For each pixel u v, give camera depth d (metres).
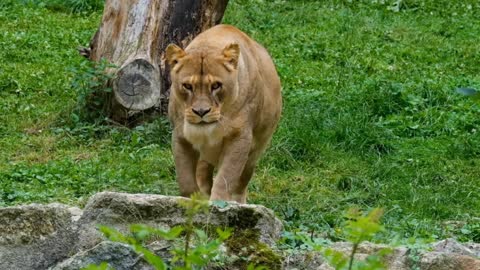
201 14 16.59
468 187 14.54
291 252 8.44
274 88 12.27
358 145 15.91
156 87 16.44
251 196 13.86
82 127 16.20
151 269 8.03
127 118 16.42
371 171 15.04
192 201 5.71
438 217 13.27
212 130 11.15
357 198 13.95
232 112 11.30
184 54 11.19
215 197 11.29
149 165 14.70
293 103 17.45
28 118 16.91
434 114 17.45
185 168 11.41
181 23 16.56
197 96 11.04
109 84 16.48
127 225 8.52
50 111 17.20
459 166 15.49
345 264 5.94
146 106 16.42
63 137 15.98
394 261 8.21
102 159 14.98
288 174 14.92
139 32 16.61
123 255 8.02
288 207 13.15
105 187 13.60
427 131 16.92
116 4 16.80
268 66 12.27
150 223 8.51
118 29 16.73
